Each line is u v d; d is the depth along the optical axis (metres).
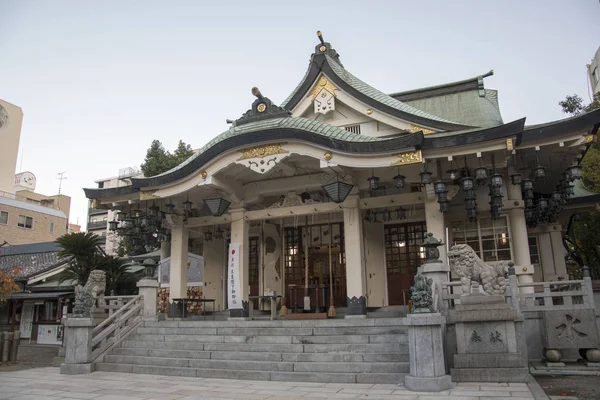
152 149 25.05
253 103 14.99
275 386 8.92
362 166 12.79
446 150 12.33
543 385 8.41
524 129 12.42
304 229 18.52
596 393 7.56
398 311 14.91
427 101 18.67
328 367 9.62
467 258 10.00
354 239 14.41
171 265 16.73
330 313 15.21
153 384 9.49
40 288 22.33
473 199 11.99
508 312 9.05
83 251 18.78
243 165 14.16
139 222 15.87
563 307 10.46
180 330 12.71
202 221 16.73
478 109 17.42
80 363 11.49
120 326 12.91
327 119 16.45
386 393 7.94
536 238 16.53
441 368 8.36
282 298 17.47
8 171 43.19
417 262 16.30
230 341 11.63
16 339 14.48
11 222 39.59
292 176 15.62
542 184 16.44
